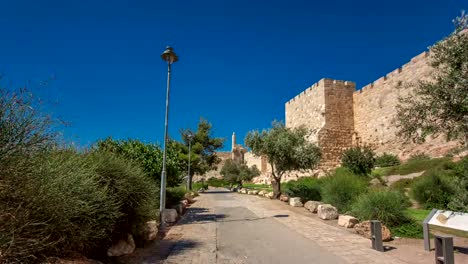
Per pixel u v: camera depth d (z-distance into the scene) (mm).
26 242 4316
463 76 6887
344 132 37844
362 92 37812
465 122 6883
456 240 8398
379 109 35031
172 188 18281
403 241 8477
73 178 5258
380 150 33688
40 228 4633
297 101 44156
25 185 4438
